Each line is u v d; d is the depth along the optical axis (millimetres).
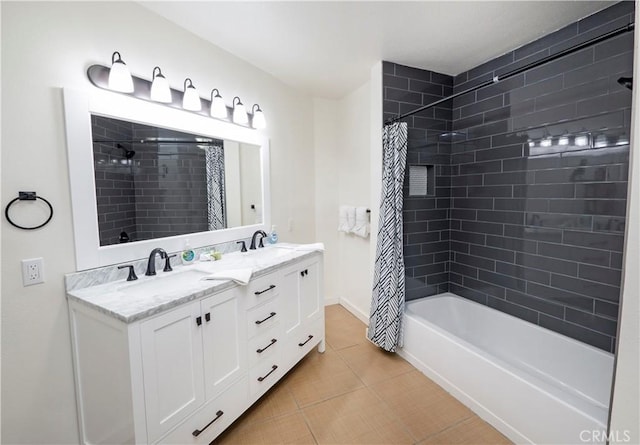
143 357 1125
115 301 1220
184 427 1288
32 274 1244
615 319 1705
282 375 1935
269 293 1787
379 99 2396
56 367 1328
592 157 1745
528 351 2102
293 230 2928
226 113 2041
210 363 1405
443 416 1702
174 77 1816
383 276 2326
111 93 1480
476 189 2477
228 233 2189
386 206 2301
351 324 2926
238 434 1589
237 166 2283
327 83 2787
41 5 1241
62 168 1318
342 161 3225
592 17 1738
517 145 2152
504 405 1559
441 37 2012
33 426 1283
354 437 1561
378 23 1843
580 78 1782
